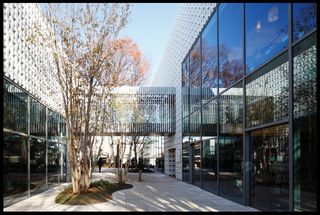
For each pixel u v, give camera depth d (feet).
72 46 41.65
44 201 40.01
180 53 82.64
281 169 28.66
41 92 52.70
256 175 34.83
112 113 67.15
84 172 43.70
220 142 46.70
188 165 69.10
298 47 25.46
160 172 114.83
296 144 25.40
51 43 42.65
